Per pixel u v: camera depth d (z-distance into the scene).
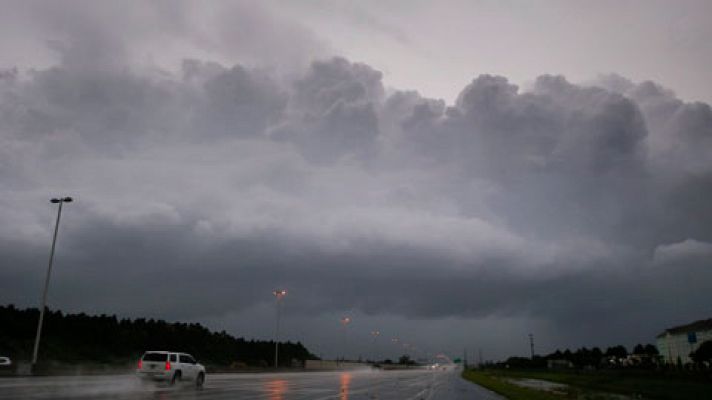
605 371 67.75
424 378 68.94
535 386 49.84
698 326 109.94
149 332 117.81
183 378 32.91
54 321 100.56
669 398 33.62
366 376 72.75
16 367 40.00
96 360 91.50
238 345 144.75
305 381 49.00
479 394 34.53
